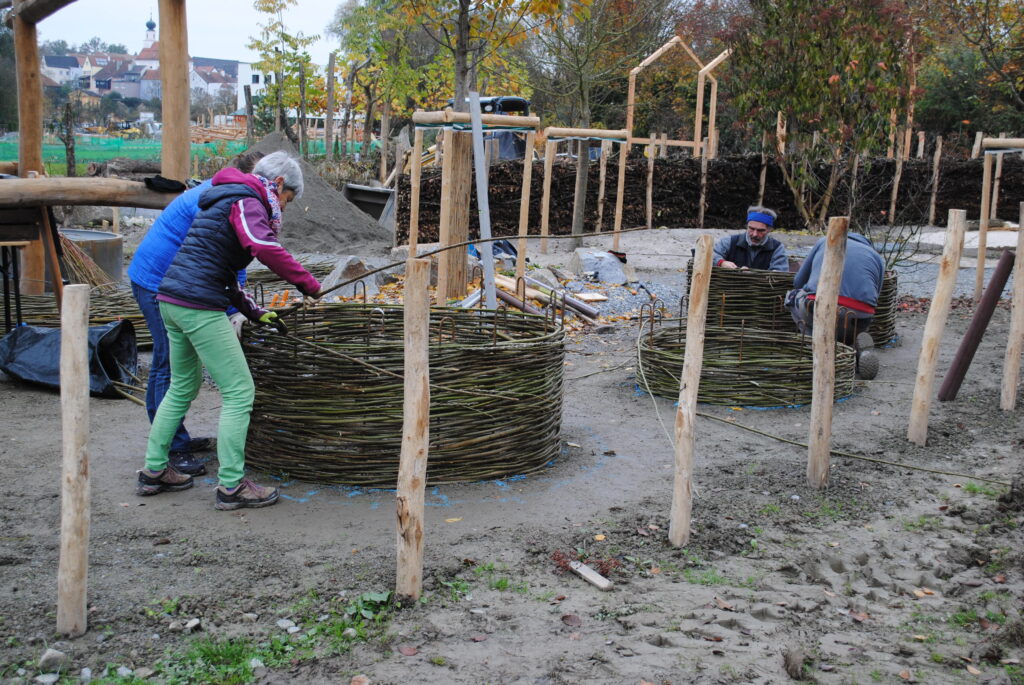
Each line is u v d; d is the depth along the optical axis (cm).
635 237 1750
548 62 2002
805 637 338
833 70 1653
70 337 309
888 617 358
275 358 471
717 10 2441
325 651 318
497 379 485
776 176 1933
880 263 759
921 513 467
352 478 477
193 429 577
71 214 1773
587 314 966
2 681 293
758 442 580
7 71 2848
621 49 2047
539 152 2189
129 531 415
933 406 664
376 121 4078
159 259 475
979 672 316
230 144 3412
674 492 415
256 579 370
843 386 680
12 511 433
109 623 332
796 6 1684
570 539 419
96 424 586
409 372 342
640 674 306
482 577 379
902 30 1623
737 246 915
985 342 892
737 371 662
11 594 351
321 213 1684
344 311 563
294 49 2719
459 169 973
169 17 667
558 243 1566
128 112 8638
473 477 489
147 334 792
